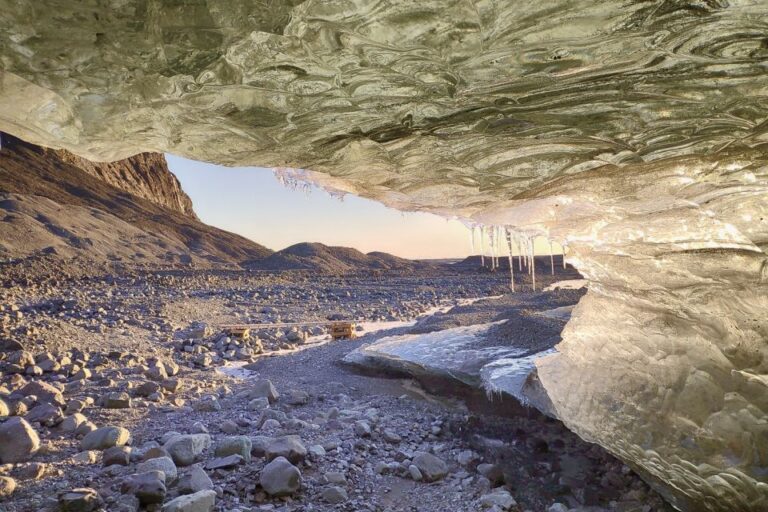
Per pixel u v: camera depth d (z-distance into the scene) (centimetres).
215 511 346
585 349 358
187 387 694
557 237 330
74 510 332
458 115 197
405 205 328
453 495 382
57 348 841
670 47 154
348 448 459
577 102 186
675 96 180
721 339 268
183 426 519
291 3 142
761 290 245
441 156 235
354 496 380
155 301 1513
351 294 2200
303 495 374
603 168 240
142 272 2761
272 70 167
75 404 565
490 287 2420
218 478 390
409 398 636
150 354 894
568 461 423
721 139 204
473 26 147
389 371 710
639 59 160
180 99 184
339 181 296
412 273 3581
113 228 4562
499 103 188
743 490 265
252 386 708
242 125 200
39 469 386
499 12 142
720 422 270
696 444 280
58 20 150
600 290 344
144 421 537
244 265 4894
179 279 2442
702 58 159
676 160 226
